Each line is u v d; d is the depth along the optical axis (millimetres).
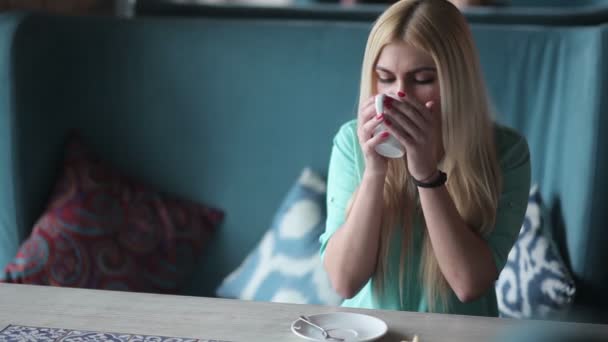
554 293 2004
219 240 2375
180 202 2365
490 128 1555
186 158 2381
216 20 2387
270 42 2328
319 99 2305
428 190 1411
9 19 2279
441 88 1471
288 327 1134
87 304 1224
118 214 2293
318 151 2314
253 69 2336
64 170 2338
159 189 2396
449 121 1489
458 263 1432
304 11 2488
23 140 2256
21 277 2168
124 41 2387
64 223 2229
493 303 1592
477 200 1530
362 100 1527
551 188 2195
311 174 2289
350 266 1477
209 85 2359
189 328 1124
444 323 1155
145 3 2584
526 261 2062
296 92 2318
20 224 2273
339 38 2297
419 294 1535
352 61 2283
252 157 2352
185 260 2320
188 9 2572
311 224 2211
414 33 1444
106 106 2398
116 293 1280
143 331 1111
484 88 1544
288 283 2164
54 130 2365
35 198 2311
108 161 2406
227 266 2369
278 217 2262
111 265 2230
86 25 2400
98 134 2406
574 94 2096
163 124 2385
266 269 2207
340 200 1602
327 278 2145
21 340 1072
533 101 2217
